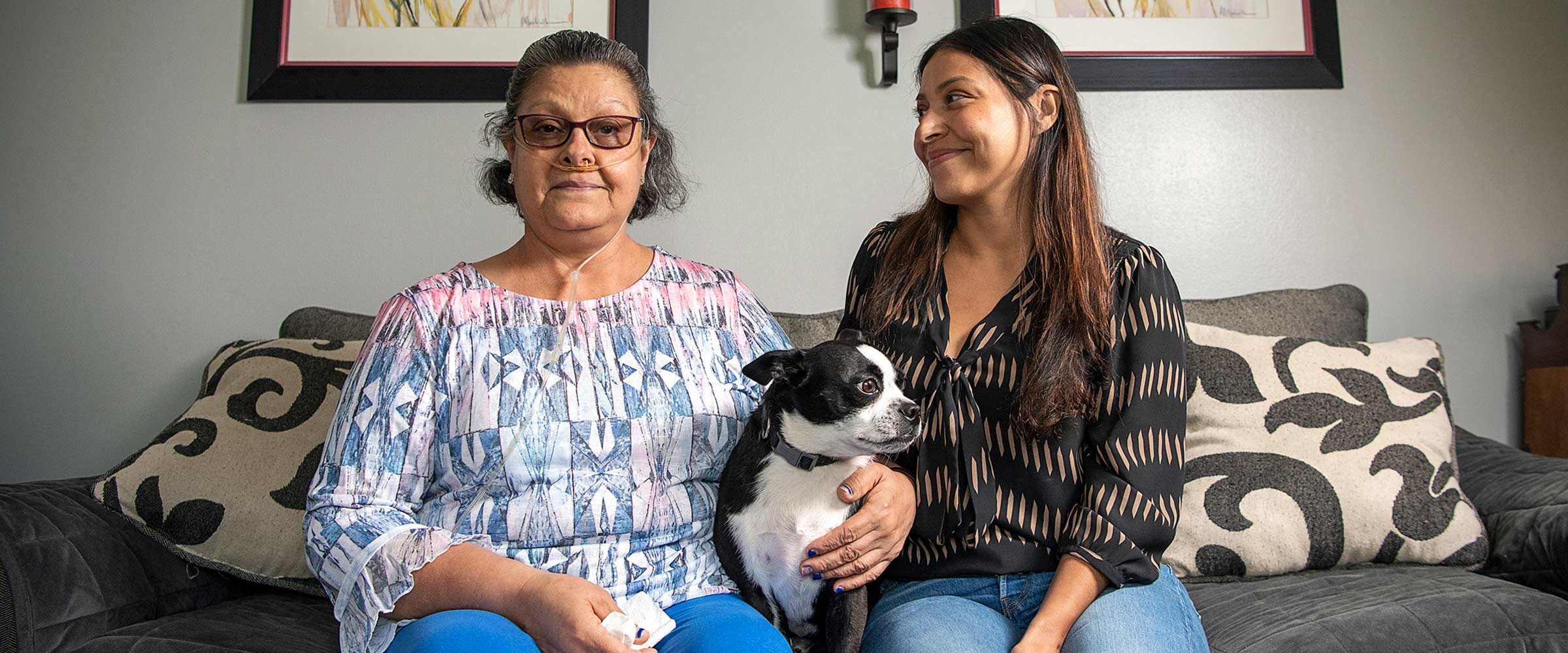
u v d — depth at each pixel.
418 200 2.40
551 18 2.41
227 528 1.66
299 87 2.39
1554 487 1.67
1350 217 2.46
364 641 1.17
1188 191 2.45
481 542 1.28
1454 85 2.46
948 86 1.47
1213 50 2.45
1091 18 2.45
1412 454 1.77
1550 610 1.41
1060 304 1.38
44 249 2.37
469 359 1.33
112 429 2.34
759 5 2.44
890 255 1.63
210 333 2.37
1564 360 2.25
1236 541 1.70
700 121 2.42
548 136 1.38
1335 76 2.45
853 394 1.36
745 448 1.43
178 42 2.42
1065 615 1.24
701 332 1.47
